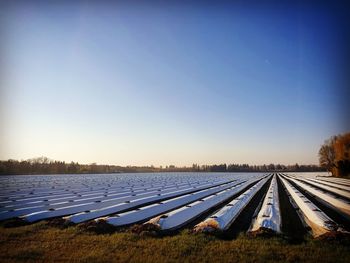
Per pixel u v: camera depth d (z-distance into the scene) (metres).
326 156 88.12
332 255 10.20
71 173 122.38
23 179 67.44
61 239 12.55
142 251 10.88
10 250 11.09
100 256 10.32
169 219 16.44
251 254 10.44
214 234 13.38
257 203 25.55
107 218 16.23
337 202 25.33
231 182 58.97
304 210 20.34
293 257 10.05
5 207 23.00
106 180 66.69
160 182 59.91
